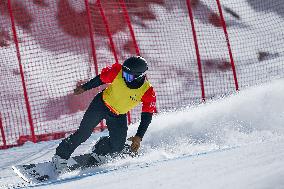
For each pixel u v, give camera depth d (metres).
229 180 7.85
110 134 18.31
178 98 42.25
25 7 56.12
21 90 41.78
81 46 51.28
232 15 63.78
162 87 45.06
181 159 13.06
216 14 63.19
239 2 66.31
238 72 50.34
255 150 10.62
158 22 58.50
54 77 44.81
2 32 52.69
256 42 58.16
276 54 55.38
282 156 8.75
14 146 28.72
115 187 9.68
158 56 52.03
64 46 51.16
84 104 38.78
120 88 16.98
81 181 11.98
